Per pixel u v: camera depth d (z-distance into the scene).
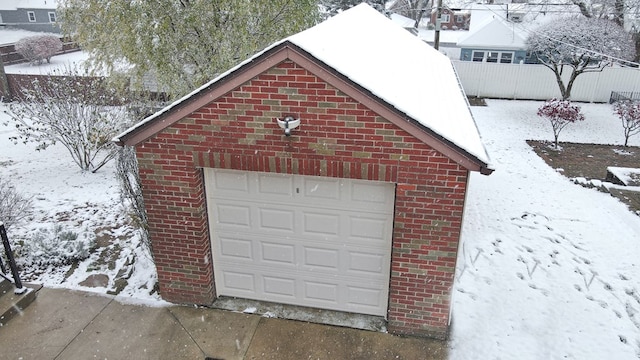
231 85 5.16
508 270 7.91
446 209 5.27
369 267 6.12
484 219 10.02
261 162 5.55
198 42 11.73
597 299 7.12
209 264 6.48
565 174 13.21
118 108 13.57
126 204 10.05
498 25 25.42
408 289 5.79
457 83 9.23
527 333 6.25
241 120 5.37
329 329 6.12
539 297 7.12
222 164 5.67
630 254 8.52
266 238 6.30
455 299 6.97
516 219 10.04
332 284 6.36
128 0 11.00
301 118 5.19
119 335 5.96
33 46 28.59
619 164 14.12
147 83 14.68
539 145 15.96
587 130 17.72
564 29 19.61
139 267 7.60
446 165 5.05
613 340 6.18
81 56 31.94
